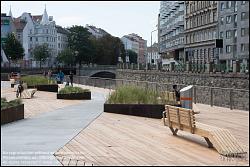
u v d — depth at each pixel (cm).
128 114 1856
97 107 2169
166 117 1305
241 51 7869
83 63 13438
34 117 1681
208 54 9425
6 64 8431
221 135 1010
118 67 9206
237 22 8019
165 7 13525
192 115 1107
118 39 15212
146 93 1969
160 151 998
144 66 7194
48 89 3697
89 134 1245
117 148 1023
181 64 5788
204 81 4991
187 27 10731
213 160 903
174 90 2083
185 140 1166
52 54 15250
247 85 4103
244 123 1697
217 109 2355
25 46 14600
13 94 3172
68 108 2105
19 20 14738
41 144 1043
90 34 13912
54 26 15825
